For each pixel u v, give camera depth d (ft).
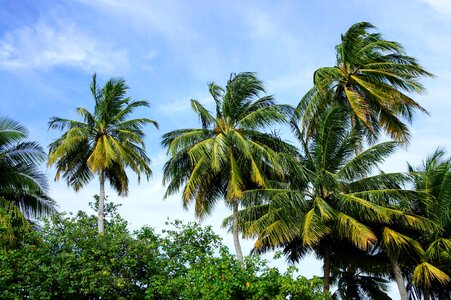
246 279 43.65
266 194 69.00
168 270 58.54
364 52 80.38
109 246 57.11
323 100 79.10
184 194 70.59
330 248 74.38
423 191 69.05
